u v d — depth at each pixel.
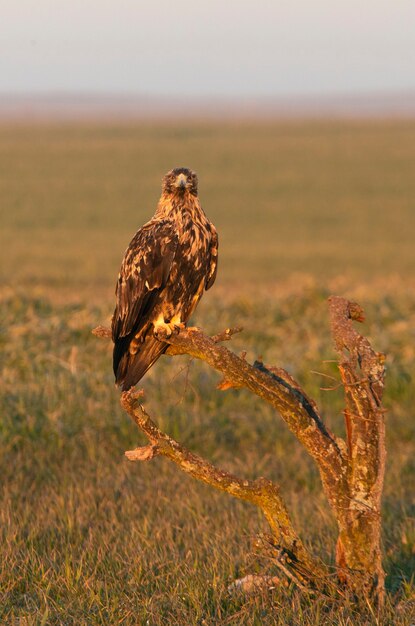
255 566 9.35
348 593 8.45
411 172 93.75
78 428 14.97
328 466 8.51
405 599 8.93
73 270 44.94
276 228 66.31
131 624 8.26
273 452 15.31
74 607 8.63
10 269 44.47
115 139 124.88
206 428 15.65
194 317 22.61
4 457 13.91
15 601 9.00
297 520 11.50
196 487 13.18
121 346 10.09
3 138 126.31
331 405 17.55
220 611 8.57
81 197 79.44
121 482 13.24
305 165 98.94
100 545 10.17
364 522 8.44
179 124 167.62
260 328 22.02
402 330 21.00
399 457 15.12
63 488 12.72
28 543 10.41
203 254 10.27
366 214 72.31
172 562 9.65
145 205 76.31
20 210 72.12
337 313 8.72
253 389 8.35
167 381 17.50
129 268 10.06
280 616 8.17
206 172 94.06
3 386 16.39
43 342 19.36
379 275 45.12
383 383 8.45
